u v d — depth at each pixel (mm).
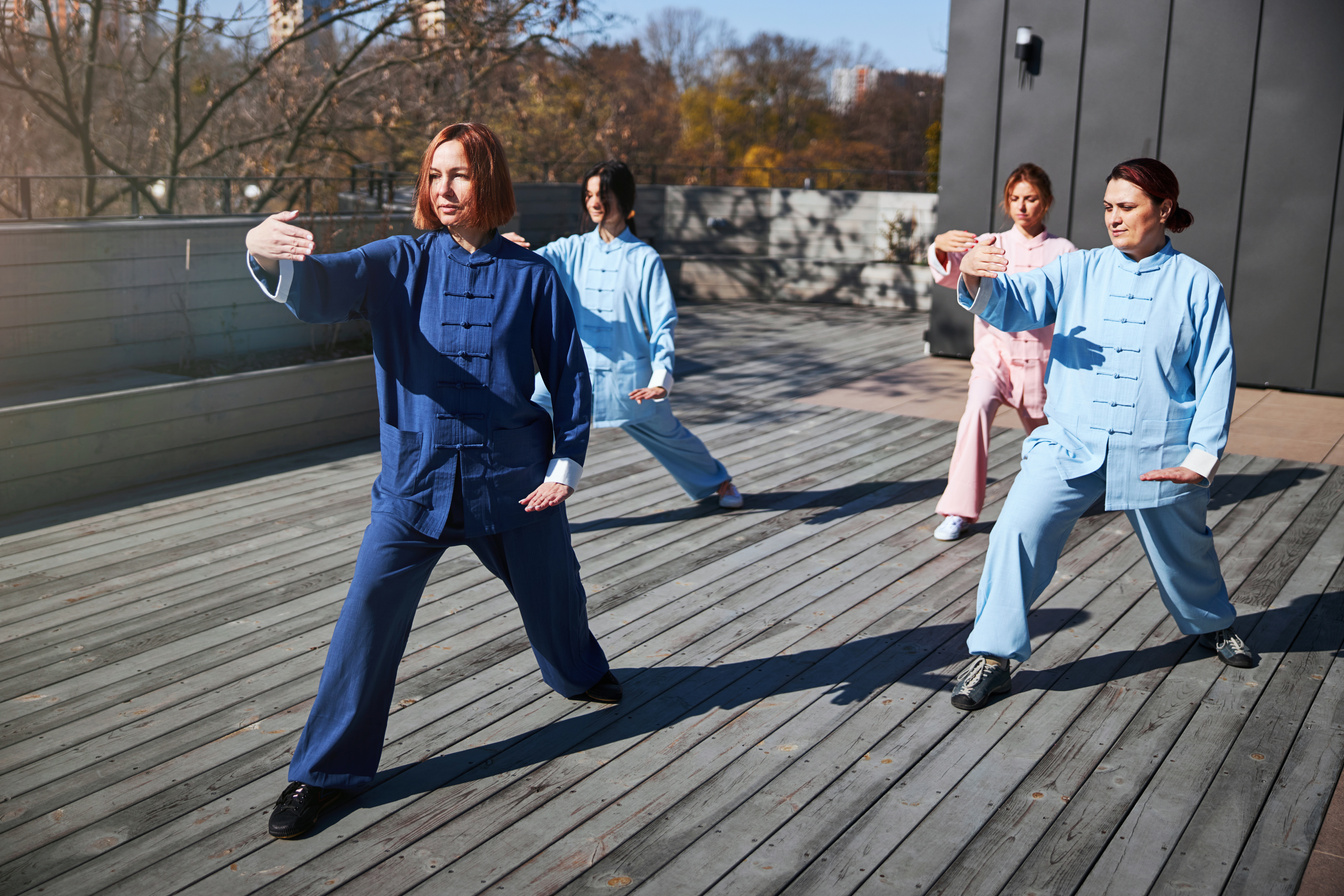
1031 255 4316
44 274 5434
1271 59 7027
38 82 10852
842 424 6504
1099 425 2822
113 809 2396
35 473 4691
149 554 4121
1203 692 2979
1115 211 2756
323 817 2371
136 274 5871
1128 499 2812
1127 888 2117
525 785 2506
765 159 34250
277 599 3680
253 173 11156
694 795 2461
